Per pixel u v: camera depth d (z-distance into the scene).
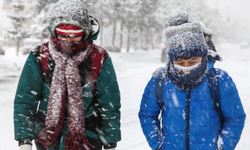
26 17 24.50
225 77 1.98
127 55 26.22
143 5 27.59
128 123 4.70
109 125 2.03
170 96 2.04
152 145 2.14
